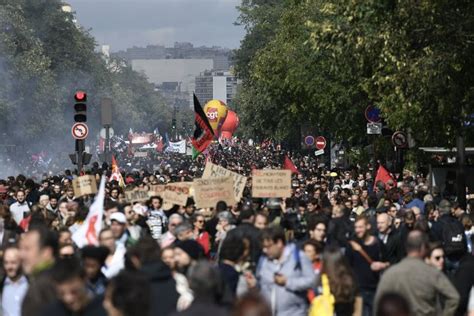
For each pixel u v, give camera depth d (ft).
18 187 172.65
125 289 51.96
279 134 458.09
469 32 154.92
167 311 68.80
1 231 107.04
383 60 157.17
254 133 521.24
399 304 46.29
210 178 140.26
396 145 218.79
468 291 88.84
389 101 168.96
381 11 153.58
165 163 537.65
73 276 56.75
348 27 157.69
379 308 46.80
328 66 278.46
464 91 159.12
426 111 162.81
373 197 147.84
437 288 76.07
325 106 295.89
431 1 150.82
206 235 114.11
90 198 161.68
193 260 80.23
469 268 89.25
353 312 78.64
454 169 213.87
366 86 174.91
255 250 95.30
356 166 334.24
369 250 96.94
